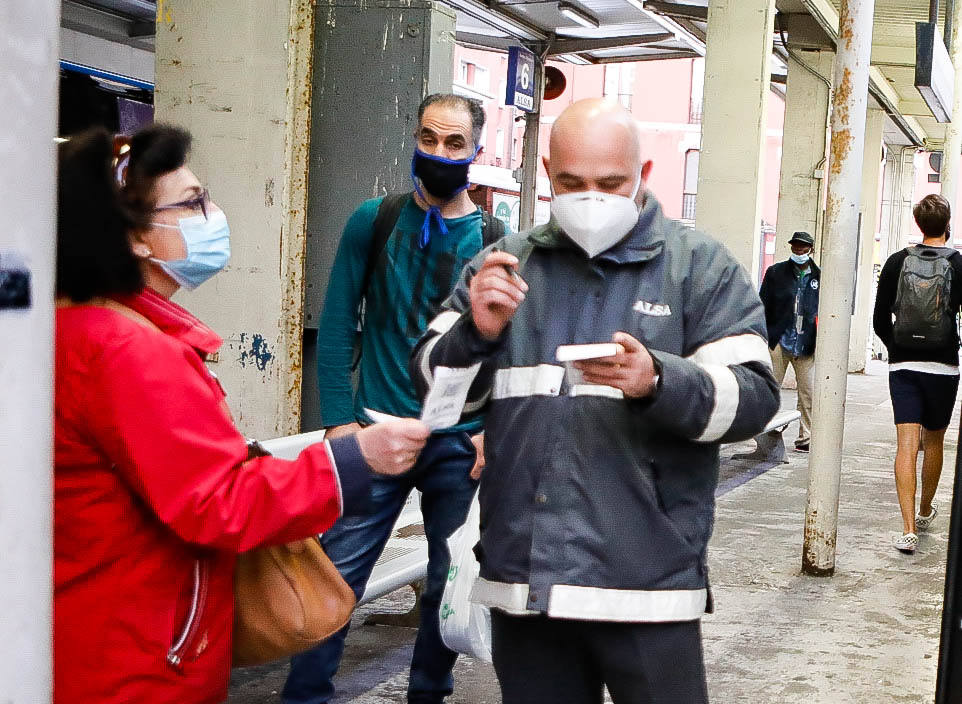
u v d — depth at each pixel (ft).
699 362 7.77
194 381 6.45
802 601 19.25
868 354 91.91
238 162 18.72
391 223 12.19
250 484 6.44
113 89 36.11
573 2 48.65
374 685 14.43
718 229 35.91
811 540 20.90
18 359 4.07
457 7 48.29
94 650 6.32
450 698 14.24
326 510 6.63
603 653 7.73
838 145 20.44
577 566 7.54
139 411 6.17
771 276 36.83
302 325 19.15
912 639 17.38
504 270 7.39
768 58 35.70
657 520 7.59
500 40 56.18
